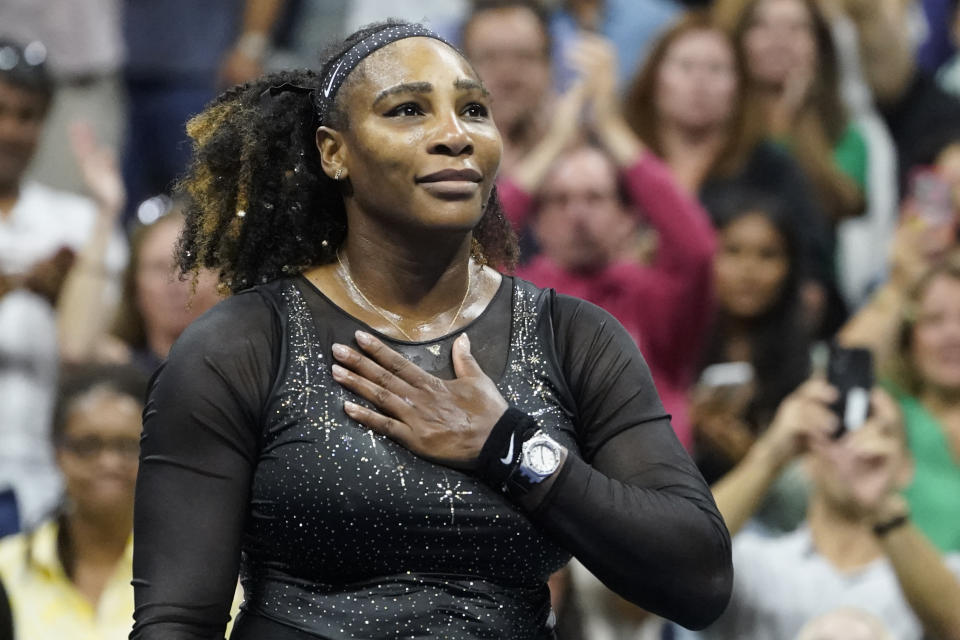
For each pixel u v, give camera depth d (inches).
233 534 268.2
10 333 621.3
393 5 808.3
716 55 714.2
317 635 265.1
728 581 274.7
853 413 496.1
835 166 772.0
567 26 809.5
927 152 774.5
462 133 271.9
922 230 663.8
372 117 274.2
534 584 277.9
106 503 485.1
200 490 267.9
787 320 619.8
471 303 287.4
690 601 270.7
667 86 714.2
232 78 808.3
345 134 278.7
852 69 843.4
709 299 597.6
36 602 480.7
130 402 492.1
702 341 600.1
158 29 808.9
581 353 284.4
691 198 641.0
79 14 805.9
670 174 613.9
